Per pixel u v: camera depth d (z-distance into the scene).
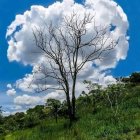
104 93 41.19
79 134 25.80
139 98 39.25
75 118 37.28
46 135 28.28
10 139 31.39
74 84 38.31
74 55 39.41
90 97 44.19
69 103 37.94
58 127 32.75
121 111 34.84
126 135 24.69
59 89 38.34
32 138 28.47
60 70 38.78
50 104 42.41
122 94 41.84
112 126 28.42
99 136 26.23
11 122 45.34
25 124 41.97
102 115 34.47
